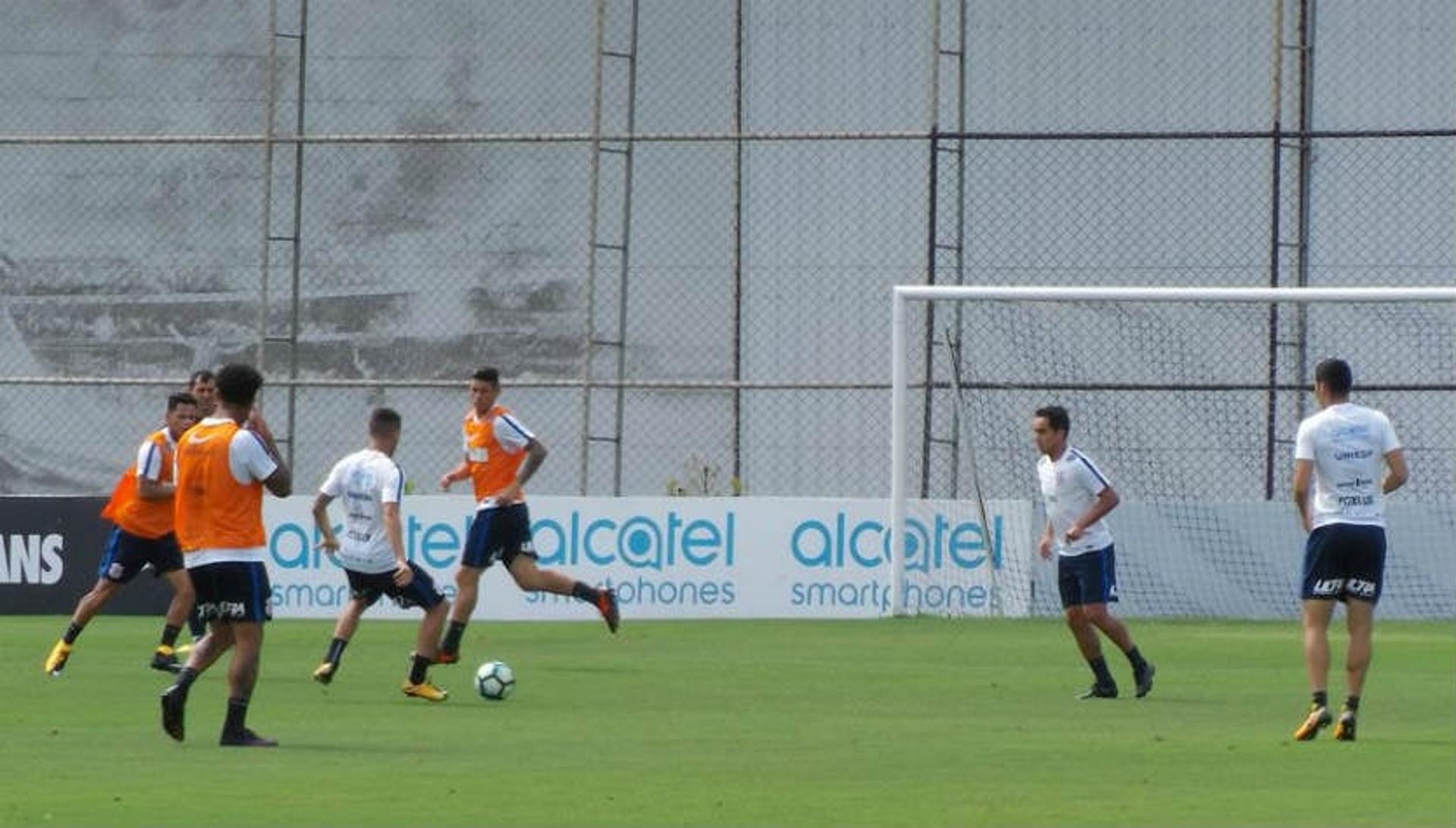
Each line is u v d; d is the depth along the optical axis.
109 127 113.06
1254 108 98.12
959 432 88.88
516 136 85.62
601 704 51.84
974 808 34.41
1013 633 73.31
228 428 41.84
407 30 110.19
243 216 111.25
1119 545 81.12
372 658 64.75
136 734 45.06
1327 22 96.81
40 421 111.88
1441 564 79.56
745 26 102.62
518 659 64.38
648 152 103.81
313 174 110.38
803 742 44.03
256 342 109.38
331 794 35.88
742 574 80.31
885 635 72.56
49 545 81.56
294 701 52.16
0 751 41.88
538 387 84.75
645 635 72.94
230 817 33.31
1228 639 71.69
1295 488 43.94
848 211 100.19
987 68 100.25
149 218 112.00
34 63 113.44
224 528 41.78
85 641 70.69
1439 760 40.69
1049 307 92.06
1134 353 91.50
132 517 58.28
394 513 53.41
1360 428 43.75
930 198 86.62
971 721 48.09
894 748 43.00
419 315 108.69
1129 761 40.66
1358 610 43.84
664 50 104.69
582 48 108.25
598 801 35.19
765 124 102.38
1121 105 99.44
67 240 112.50
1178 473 89.00
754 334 100.69
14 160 112.81
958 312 86.94
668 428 102.38
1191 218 96.44
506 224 108.00
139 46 113.12
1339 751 42.22
